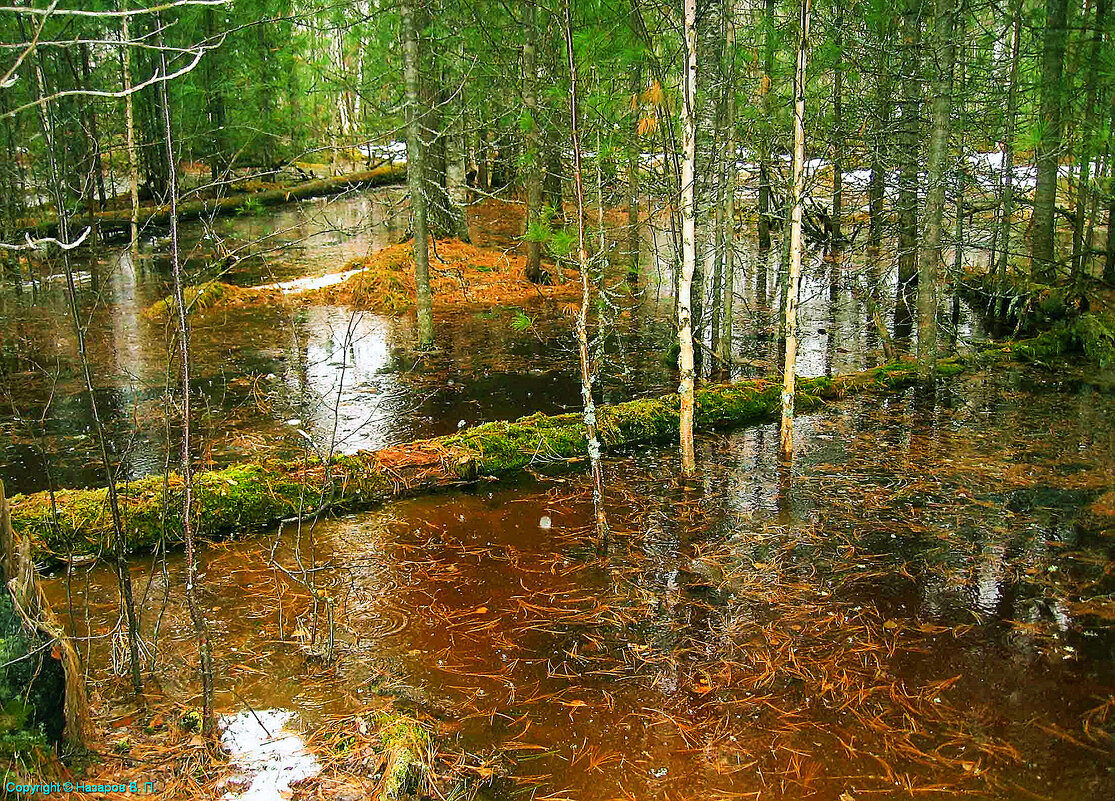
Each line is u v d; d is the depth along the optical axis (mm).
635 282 13797
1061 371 8914
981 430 7102
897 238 12484
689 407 5988
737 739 3357
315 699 3555
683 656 3951
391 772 2994
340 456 5766
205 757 3109
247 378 8625
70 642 3109
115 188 17562
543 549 5059
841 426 7289
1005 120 10211
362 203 24312
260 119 18703
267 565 4812
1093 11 11484
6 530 2750
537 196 13266
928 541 5109
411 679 3730
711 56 8172
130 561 4863
